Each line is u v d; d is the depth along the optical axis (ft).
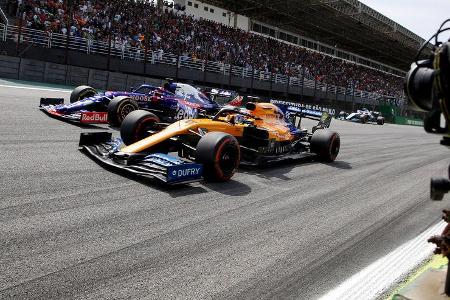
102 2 80.53
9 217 12.07
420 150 46.01
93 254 10.59
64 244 10.91
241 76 97.81
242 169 23.24
